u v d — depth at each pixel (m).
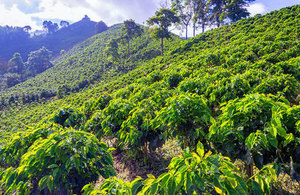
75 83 39.44
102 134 5.02
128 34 50.28
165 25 38.47
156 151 5.04
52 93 38.22
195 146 3.37
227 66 11.44
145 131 3.96
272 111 2.25
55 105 26.95
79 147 2.71
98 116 5.23
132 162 4.87
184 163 1.81
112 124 4.61
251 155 2.38
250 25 26.03
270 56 10.93
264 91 5.44
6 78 65.56
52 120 5.32
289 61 8.41
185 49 31.08
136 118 3.94
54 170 2.44
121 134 4.05
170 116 3.18
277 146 2.29
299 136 2.14
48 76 55.69
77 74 47.59
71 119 5.28
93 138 3.09
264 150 2.37
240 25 29.42
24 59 115.94
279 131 2.04
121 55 51.50
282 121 2.24
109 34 87.62
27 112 28.53
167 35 39.03
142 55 44.94
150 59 40.31
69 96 32.72
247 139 2.25
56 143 2.64
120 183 2.00
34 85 49.72
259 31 22.05
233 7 40.41
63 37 145.50
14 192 2.94
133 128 3.82
